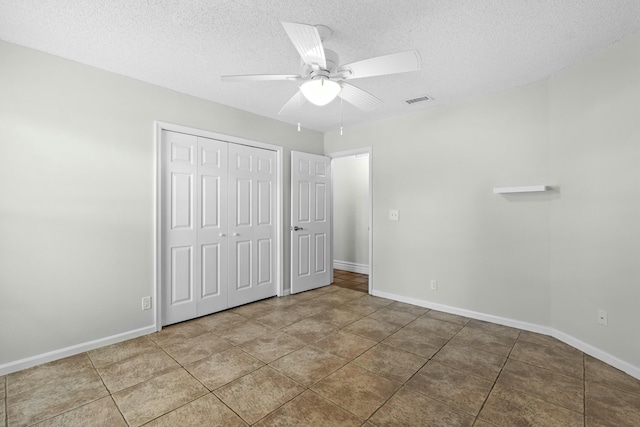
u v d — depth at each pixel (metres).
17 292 2.13
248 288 3.63
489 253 3.05
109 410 1.71
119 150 2.59
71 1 1.68
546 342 2.56
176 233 2.99
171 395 1.84
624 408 1.71
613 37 2.05
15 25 1.90
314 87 1.87
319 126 4.21
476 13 1.80
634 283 2.03
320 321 3.07
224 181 3.38
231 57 2.33
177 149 2.99
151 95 2.79
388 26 1.92
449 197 3.33
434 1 1.69
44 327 2.24
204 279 3.21
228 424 1.60
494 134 3.00
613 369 2.11
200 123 3.14
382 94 3.04
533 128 2.77
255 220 3.70
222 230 3.36
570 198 2.49
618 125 2.12
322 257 4.45
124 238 2.62
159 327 2.82
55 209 2.29
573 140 2.46
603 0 1.68
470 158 3.17
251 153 3.64
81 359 2.28
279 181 3.92
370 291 4.05
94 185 2.46
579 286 2.43
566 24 1.90
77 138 2.38
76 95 2.38
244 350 2.43
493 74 2.60
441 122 3.38
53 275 2.28
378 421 1.61
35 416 1.66
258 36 2.04
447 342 2.58
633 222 2.04
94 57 2.32
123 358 2.30
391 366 2.18
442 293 3.39
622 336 2.11
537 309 2.78
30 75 2.18
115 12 1.78
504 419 1.63
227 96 3.11
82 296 2.41
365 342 2.58
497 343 2.55
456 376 2.05
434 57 2.31
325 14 1.80
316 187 4.34
